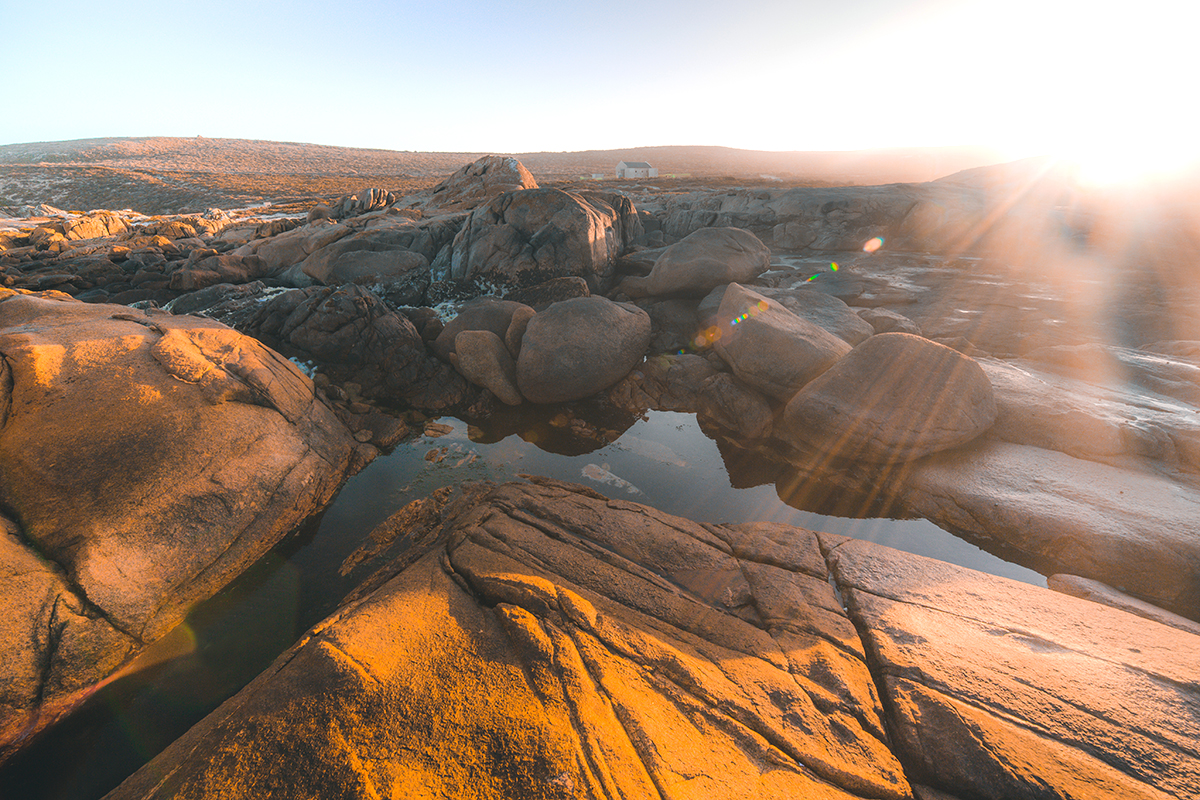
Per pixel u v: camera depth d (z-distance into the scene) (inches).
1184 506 209.6
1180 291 473.1
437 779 101.3
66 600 155.6
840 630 151.3
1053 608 161.3
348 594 190.5
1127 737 115.3
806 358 298.2
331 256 484.4
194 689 156.0
